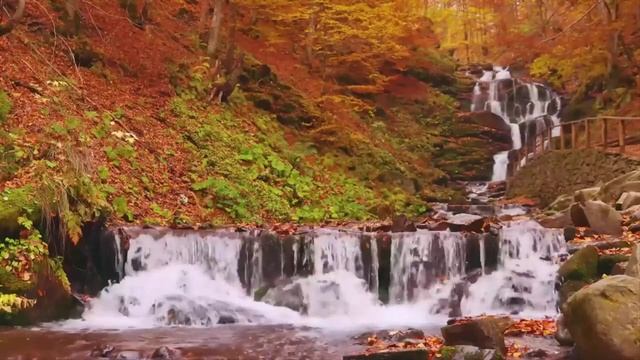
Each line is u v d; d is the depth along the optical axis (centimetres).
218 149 1563
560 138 2275
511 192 2325
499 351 655
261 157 1633
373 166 2086
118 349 719
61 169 1041
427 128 2836
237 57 1970
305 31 2462
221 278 1061
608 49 2639
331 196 1680
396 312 1049
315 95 2291
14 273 861
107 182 1190
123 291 987
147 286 1001
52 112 1261
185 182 1380
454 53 4512
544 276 1071
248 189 1466
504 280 1077
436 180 2428
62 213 966
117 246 1026
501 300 1059
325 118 2105
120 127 1402
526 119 3166
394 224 1202
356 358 632
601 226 1189
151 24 1972
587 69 2794
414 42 3058
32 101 1251
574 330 633
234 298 1032
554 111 3152
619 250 1016
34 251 892
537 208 2042
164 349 707
